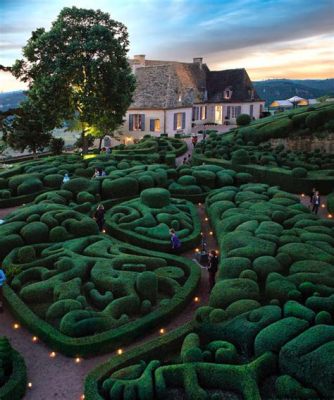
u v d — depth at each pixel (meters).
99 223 21.98
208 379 10.25
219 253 18.58
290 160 34.84
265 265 14.98
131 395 9.91
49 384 11.32
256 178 32.06
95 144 57.50
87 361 12.20
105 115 41.62
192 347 11.11
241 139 42.09
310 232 17.97
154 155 37.81
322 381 9.38
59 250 17.73
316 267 14.57
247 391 9.62
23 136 45.16
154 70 54.28
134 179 27.06
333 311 11.96
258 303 12.73
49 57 39.56
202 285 16.70
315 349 9.99
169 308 14.03
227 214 21.27
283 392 9.63
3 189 28.50
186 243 19.94
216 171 30.36
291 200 23.20
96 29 39.06
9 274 15.95
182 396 10.07
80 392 11.02
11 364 11.23
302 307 11.88
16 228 19.34
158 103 51.56
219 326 11.96
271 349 10.62
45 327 13.01
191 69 62.94
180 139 47.44
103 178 27.70
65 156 38.16
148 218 21.55
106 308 13.70
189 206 24.72
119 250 18.27
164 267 16.81
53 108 40.06
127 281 15.09
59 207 21.88
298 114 43.59
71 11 39.84
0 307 14.84
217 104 61.75
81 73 40.03
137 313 14.28
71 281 15.20
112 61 40.38
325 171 32.06
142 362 11.11
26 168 32.72
